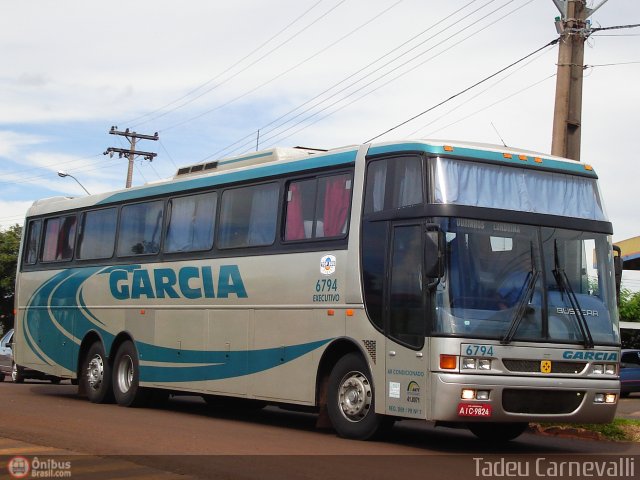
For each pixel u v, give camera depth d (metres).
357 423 12.70
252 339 14.63
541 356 11.80
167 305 16.84
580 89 17.36
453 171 12.05
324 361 13.32
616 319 12.60
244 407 18.20
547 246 12.30
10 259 55.25
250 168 15.33
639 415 20.38
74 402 18.58
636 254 36.06
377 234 12.55
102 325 18.67
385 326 12.21
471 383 11.34
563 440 14.28
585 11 17.45
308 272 13.65
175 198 17.08
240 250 15.18
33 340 20.97
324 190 13.65
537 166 12.69
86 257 19.55
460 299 11.55
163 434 12.66
